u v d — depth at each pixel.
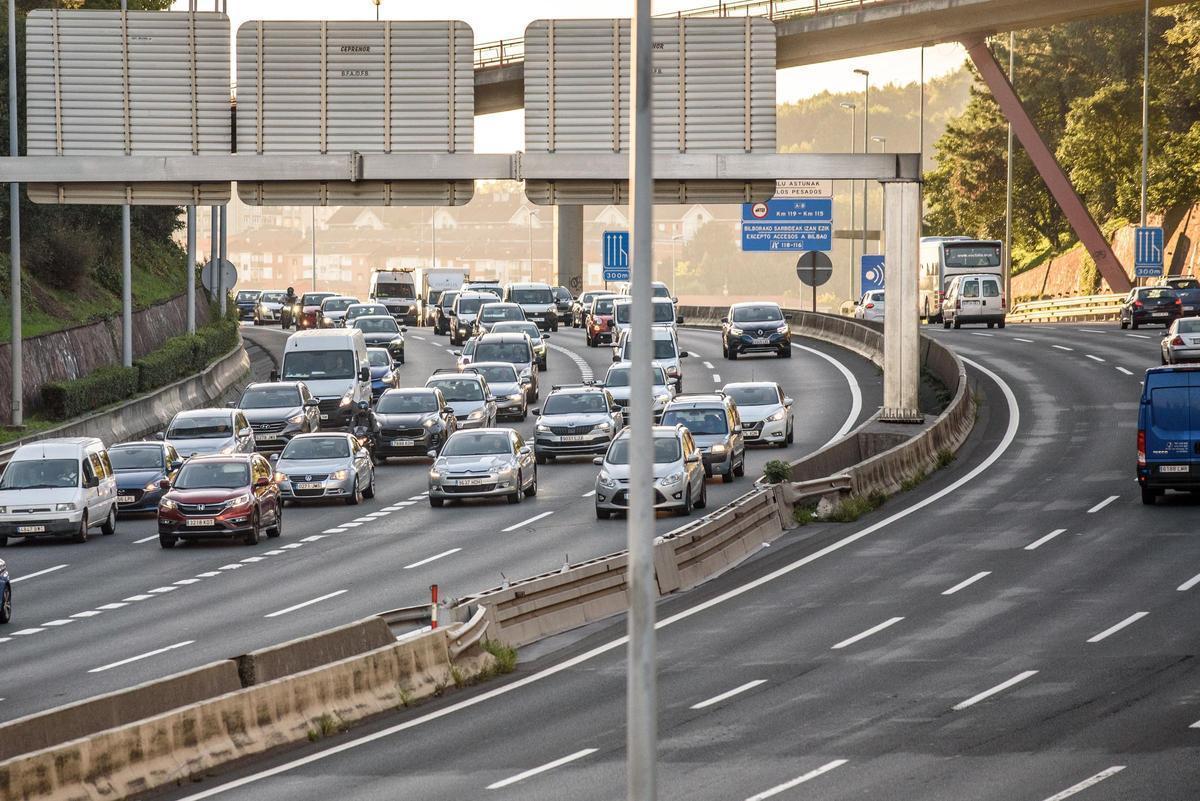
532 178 93.88
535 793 35.69
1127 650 49.62
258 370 172.38
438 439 112.19
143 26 94.06
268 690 42.00
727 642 54.06
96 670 52.53
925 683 46.31
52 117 93.94
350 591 66.31
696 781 36.50
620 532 78.44
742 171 93.56
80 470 84.75
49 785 34.78
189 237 153.25
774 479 81.56
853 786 35.59
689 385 142.38
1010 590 60.69
